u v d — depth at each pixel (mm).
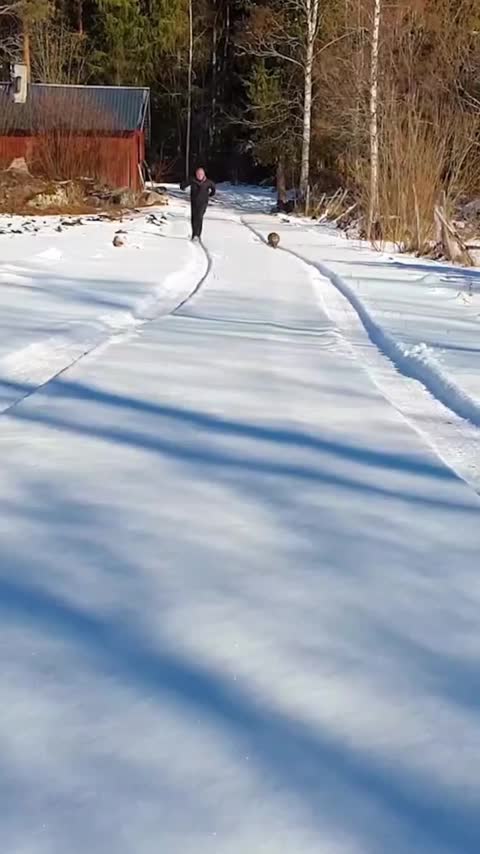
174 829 1705
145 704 2121
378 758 1937
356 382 5934
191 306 9297
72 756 1921
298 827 1718
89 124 33000
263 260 15070
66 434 4504
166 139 50188
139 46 47250
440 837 1703
